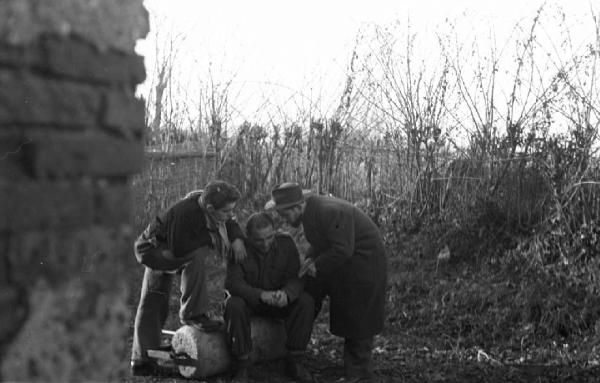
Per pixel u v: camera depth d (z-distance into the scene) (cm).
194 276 588
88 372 162
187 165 1002
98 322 165
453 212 909
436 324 778
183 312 593
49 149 150
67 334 156
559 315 736
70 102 155
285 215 585
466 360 693
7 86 142
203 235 575
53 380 153
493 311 770
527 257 823
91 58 161
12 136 144
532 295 768
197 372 581
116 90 170
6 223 143
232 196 559
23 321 147
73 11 155
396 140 969
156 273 597
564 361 678
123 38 171
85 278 161
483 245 866
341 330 597
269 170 1016
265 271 599
